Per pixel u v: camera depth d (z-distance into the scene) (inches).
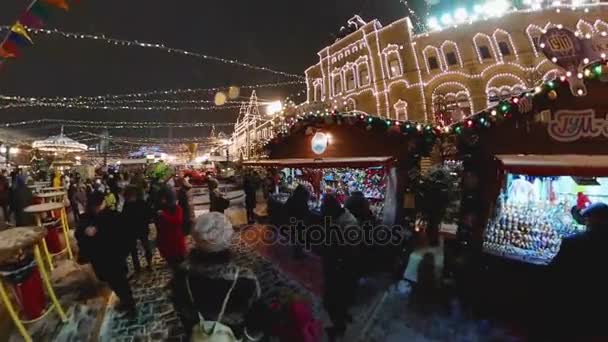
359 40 850.1
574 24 613.9
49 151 961.5
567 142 152.3
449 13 740.7
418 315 173.0
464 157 181.5
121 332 164.6
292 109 976.3
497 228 188.4
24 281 166.4
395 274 223.5
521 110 160.1
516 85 634.2
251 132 1587.1
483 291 171.0
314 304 189.8
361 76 858.1
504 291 161.9
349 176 327.0
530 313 151.0
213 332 74.9
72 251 297.6
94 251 174.1
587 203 181.8
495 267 167.0
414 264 219.9
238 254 293.6
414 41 748.6
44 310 176.7
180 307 80.3
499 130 169.3
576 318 130.8
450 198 281.3
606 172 126.6
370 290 205.8
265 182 601.9
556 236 174.6
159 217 239.3
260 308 84.2
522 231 182.9
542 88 155.9
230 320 76.9
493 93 629.9
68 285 220.7
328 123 281.7
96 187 462.3
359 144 262.5
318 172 366.6
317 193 365.1
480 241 174.4
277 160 331.3
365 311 180.7
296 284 219.9
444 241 204.5
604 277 123.6
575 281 129.3
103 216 178.2
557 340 138.0
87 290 213.6
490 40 670.5
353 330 161.6
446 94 705.0
